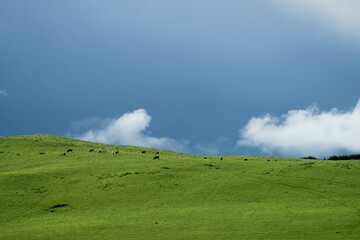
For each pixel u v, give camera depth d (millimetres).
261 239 43375
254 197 60062
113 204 57656
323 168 74375
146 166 78875
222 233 45344
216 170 76312
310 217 49875
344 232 44781
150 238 44000
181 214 52500
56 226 48125
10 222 49938
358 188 62344
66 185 66188
